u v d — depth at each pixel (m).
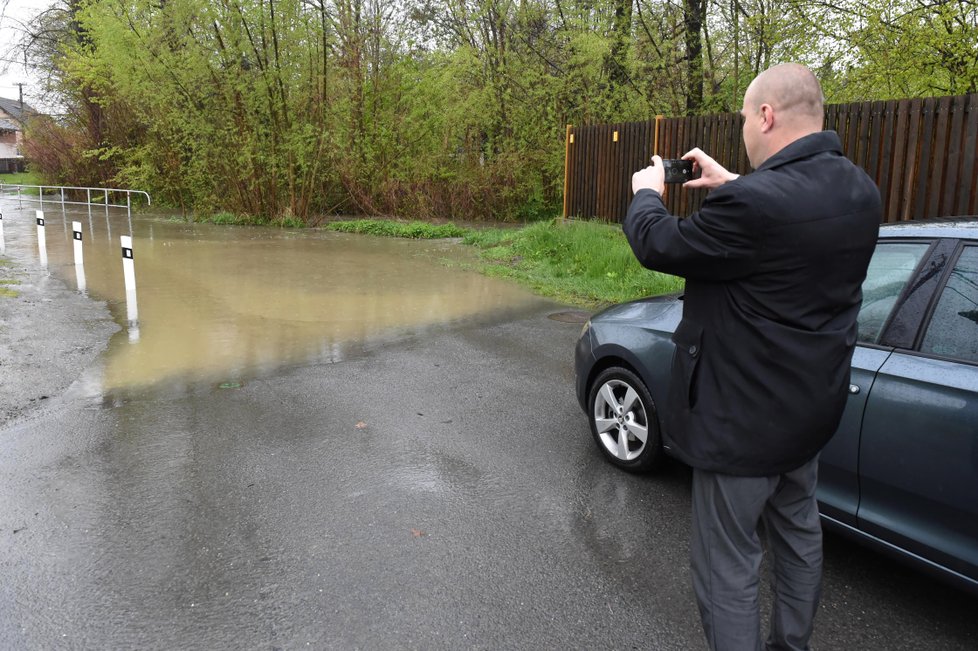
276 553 3.39
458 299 9.90
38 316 8.30
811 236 1.94
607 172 14.46
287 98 19.98
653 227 2.12
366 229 18.52
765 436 2.03
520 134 20.02
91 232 17.98
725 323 2.05
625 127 13.89
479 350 7.23
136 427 4.98
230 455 4.53
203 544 3.46
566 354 7.12
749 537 2.13
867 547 3.09
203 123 20.11
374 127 20.53
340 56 19.73
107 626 2.85
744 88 16.70
